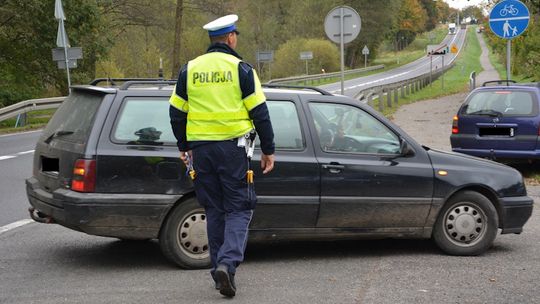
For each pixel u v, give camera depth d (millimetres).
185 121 4750
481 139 11180
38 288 5105
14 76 30141
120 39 44812
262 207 5645
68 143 5617
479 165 6254
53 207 5539
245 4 64625
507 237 7031
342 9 13492
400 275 5508
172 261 5598
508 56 12273
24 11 27344
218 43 4750
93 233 5383
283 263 5863
